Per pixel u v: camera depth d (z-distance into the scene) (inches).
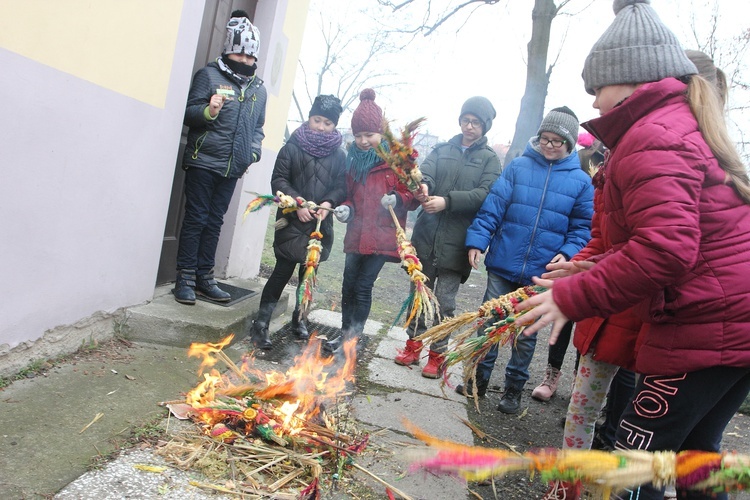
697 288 73.5
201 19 159.9
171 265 187.9
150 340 147.7
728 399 79.2
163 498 86.7
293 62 240.1
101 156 128.6
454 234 167.3
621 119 79.2
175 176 183.0
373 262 168.4
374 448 117.1
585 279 73.4
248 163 173.6
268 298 166.6
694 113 75.7
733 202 73.9
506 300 102.7
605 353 99.3
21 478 84.5
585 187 156.6
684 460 65.6
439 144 177.0
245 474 95.7
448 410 148.2
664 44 82.0
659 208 69.0
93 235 131.1
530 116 458.3
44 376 117.3
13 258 110.0
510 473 120.4
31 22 104.0
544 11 455.8
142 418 108.9
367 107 161.2
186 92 158.1
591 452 67.1
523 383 156.6
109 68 126.1
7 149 104.1
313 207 157.2
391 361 180.2
